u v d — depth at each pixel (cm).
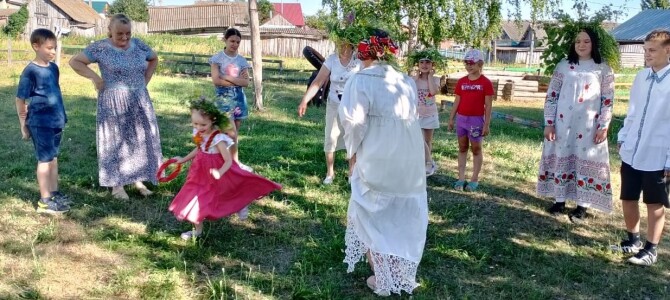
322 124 1094
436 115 722
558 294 436
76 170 682
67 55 2458
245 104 730
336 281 436
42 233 485
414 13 1869
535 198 666
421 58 707
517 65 4150
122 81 582
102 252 465
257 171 721
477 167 685
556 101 596
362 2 1806
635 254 509
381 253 396
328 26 629
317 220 559
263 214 571
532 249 515
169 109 1178
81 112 1073
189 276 432
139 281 420
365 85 388
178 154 792
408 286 408
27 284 405
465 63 659
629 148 489
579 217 597
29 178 645
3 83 1505
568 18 591
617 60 580
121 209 564
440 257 489
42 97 530
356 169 409
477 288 440
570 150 596
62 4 4916
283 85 1808
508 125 1200
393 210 399
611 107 574
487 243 525
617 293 442
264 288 421
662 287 454
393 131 389
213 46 3672
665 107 459
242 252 480
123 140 586
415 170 398
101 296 397
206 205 477
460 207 621
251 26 1240
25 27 4019
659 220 485
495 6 1930
